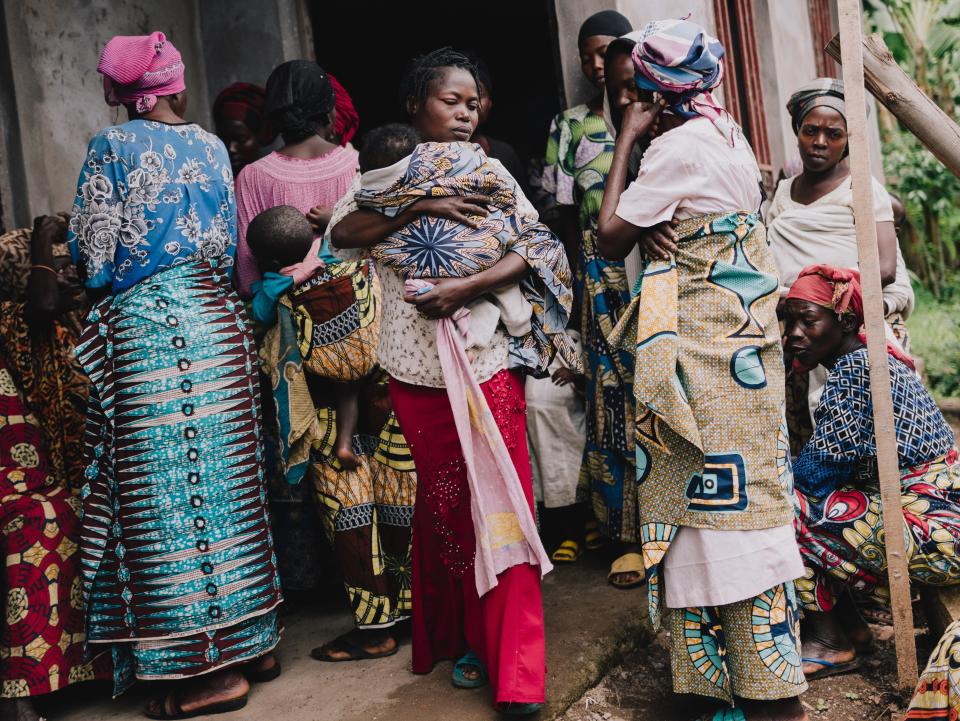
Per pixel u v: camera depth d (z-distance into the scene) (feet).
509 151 13.46
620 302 11.89
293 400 10.00
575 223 13.17
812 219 12.09
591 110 12.79
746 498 8.16
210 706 9.07
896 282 12.56
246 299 11.01
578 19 13.20
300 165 11.00
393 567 10.44
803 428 12.00
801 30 21.47
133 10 14.08
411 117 8.95
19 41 12.28
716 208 8.48
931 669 6.56
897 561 8.75
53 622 9.34
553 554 12.96
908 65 31.73
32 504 9.51
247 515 9.30
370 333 9.92
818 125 11.86
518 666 8.38
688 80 8.49
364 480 10.28
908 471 9.66
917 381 9.80
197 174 9.34
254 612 9.27
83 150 13.12
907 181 30.30
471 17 21.88
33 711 9.30
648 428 8.52
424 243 8.35
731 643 8.41
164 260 9.12
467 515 8.79
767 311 8.46
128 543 8.99
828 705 9.35
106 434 9.15
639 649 10.46
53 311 9.79
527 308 8.84
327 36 21.80
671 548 8.54
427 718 8.59
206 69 15.44
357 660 10.15
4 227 12.10
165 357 9.00
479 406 8.28
